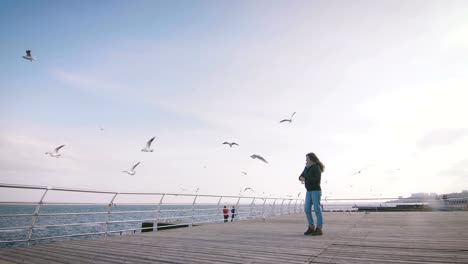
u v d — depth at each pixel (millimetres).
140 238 6543
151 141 11922
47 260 4016
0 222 56438
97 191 6781
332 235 6207
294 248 4590
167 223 14086
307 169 6539
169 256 4203
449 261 3363
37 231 37125
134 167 11281
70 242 5887
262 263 3559
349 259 3605
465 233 6113
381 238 5543
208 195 10883
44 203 5688
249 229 8344
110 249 4926
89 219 74812
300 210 21953
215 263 3645
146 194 8266
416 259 3506
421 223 8984
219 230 8164
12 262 3902
